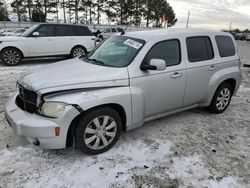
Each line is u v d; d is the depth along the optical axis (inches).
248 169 130.3
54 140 120.8
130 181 117.6
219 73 186.4
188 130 170.1
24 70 350.6
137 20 2194.9
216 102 194.7
